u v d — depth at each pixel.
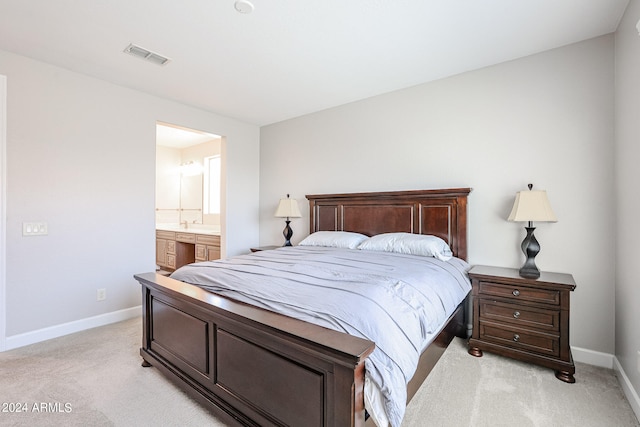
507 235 2.59
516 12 1.94
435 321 1.66
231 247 4.19
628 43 1.87
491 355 2.33
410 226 3.04
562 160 2.36
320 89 3.19
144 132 3.26
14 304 2.46
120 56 2.50
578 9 1.92
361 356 1.02
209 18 2.00
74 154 2.77
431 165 2.99
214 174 5.56
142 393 1.83
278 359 1.31
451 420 1.59
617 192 2.09
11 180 2.44
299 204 4.11
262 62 2.61
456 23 2.06
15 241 2.46
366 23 2.06
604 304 2.20
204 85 3.08
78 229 2.80
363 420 1.13
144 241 3.26
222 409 1.53
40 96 2.58
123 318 3.10
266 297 1.53
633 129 1.79
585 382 1.97
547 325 2.06
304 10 1.92
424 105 3.03
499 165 2.62
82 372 2.07
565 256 2.34
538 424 1.57
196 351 1.74
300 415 1.23
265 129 4.51
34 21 2.02
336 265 2.05
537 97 2.46
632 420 1.62
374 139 3.38
